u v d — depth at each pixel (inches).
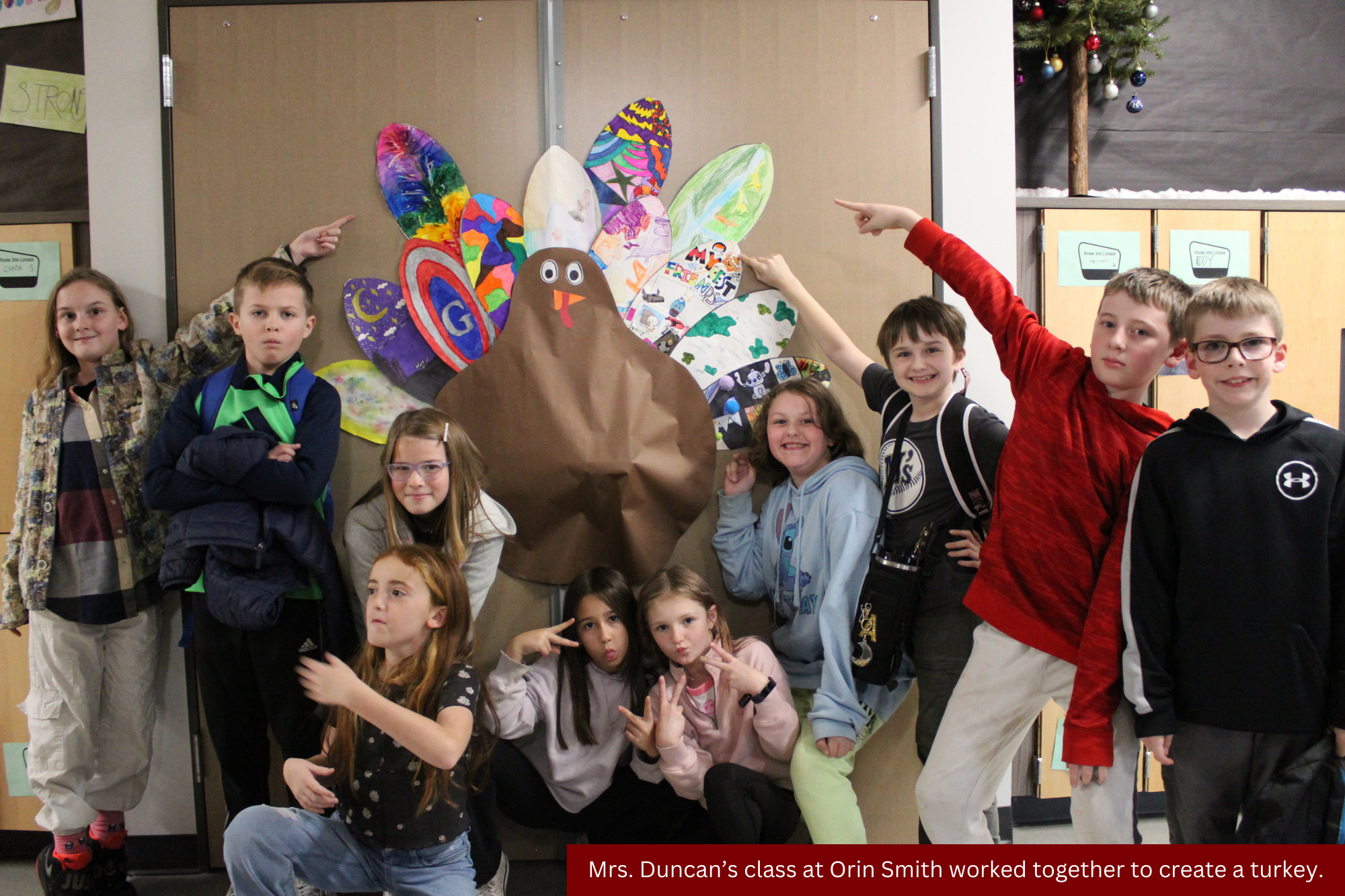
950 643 66.1
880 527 67.4
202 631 68.8
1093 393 57.2
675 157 78.5
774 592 74.7
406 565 57.4
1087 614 56.6
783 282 76.9
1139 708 51.4
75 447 72.1
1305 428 49.8
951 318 65.1
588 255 76.5
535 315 75.9
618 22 77.8
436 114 77.2
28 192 87.8
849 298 79.8
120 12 77.3
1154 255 88.4
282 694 68.4
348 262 77.4
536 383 74.9
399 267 77.0
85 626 72.1
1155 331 53.9
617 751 69.9
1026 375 61.0
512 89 77.3
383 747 55.8
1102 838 53.8
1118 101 103.0
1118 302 55.0
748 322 78.7
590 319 76.1
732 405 78.3
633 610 69.9
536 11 77.3
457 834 57.7
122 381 73.4
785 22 78.8
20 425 80.0
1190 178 103.9
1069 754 54.1
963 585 65.7
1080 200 87.5
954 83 80.0
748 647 69.3
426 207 77.2
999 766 62.1
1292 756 49.1
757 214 78.9
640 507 75.4
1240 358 49.4
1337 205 90.0
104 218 77.5
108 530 72.1
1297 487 49.1
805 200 79.4
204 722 77.7
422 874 56.6
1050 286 87.4
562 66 77.4
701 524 78.4
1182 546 51.0
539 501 75.2
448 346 76.8
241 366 69.4
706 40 78.4
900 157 79.8
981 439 63.6
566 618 70.2
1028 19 93.0
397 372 77.1
